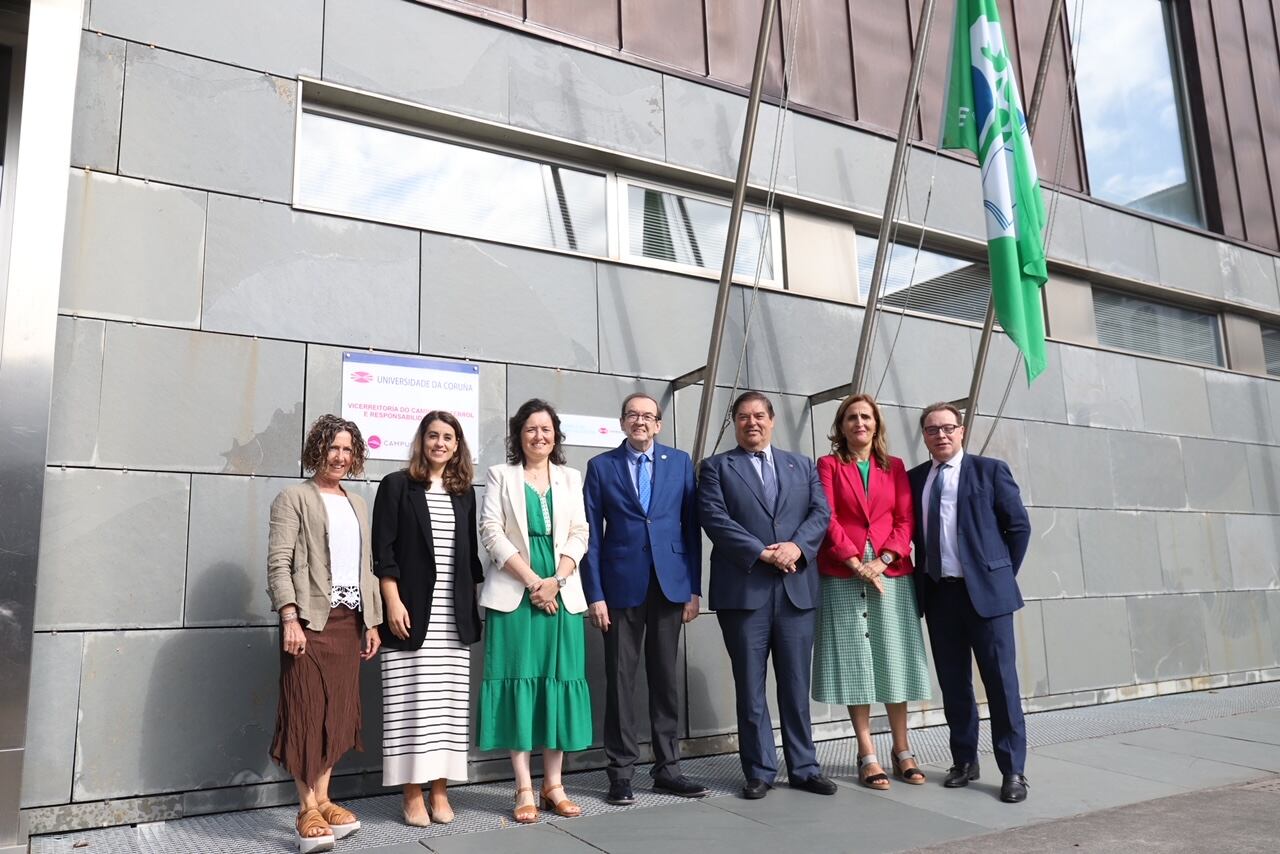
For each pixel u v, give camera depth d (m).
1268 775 4.54
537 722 4.01
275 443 4.45
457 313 5.02
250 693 4.23
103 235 4.23
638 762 5.08
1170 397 8.09
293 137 4.74
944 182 7.17
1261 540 8.41
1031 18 8.19
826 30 6.90
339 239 4.77
